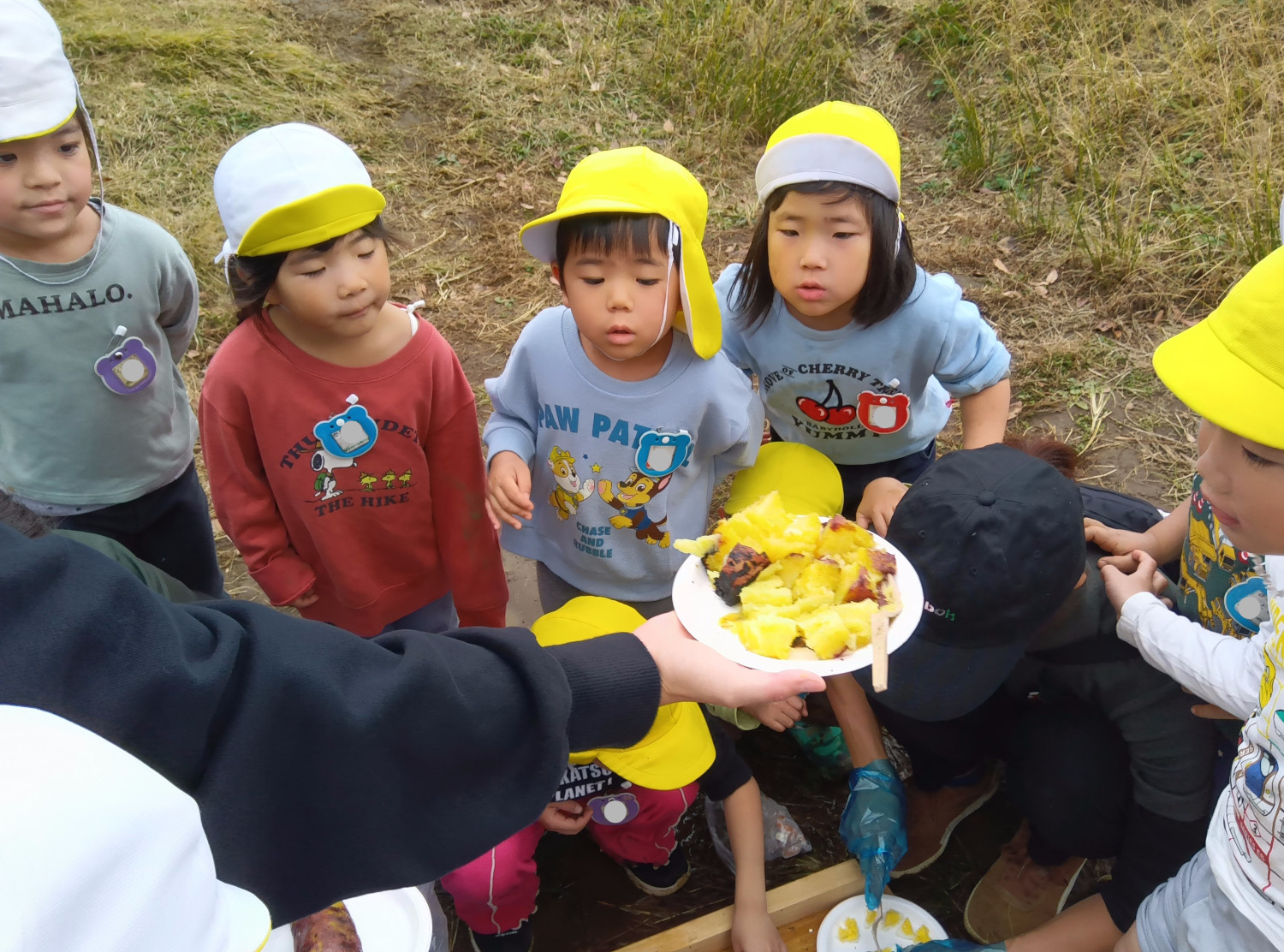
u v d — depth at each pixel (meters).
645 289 1.97
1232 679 1.61
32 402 2.22
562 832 2.08
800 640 1.72
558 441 2.26
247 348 2.05
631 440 2.19
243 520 2.19
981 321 2.43
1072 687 2.04
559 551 2.43
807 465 2.46
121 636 0.77
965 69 5.55
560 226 2.01
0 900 0.51
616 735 1.21
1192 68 5.06
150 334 2.31
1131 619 1.80
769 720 2.22
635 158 1.96
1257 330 1.32
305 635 0.93
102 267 2.20
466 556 2.43
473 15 6.05
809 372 2.44
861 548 1.80
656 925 2.20
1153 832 1.92
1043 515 1.76
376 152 5.04
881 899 2.07
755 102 5.29
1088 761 2.00
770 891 2.11
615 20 6.01
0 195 1.97
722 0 5.93
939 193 4.84
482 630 1.11
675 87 5.46
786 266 2.16
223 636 0.86
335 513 2.22
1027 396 3.64
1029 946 1.93
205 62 5.38
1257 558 1.60
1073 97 5.11
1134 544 2.05
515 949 2.11
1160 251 4.16
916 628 1.80
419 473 2.25
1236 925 1.52
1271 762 1.43
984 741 2.29
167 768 0.80
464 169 4.97
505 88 5.49
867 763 2.13
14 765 0.58
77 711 0.73
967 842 2.35
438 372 2.20
